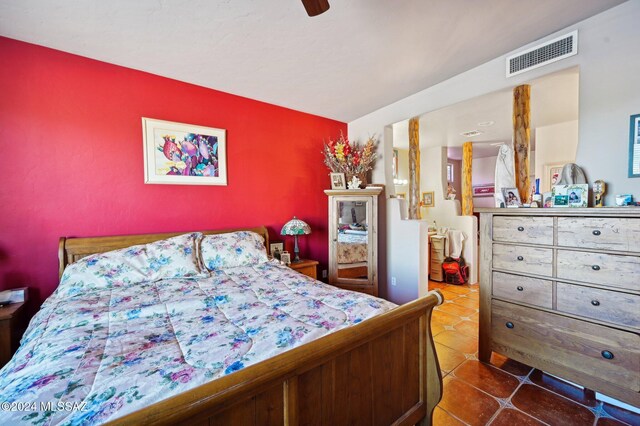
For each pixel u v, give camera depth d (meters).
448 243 4.58
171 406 0.62
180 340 1.15
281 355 0.84
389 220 3.53
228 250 2.50
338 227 3.37
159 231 2.58
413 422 1.35
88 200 2.26
